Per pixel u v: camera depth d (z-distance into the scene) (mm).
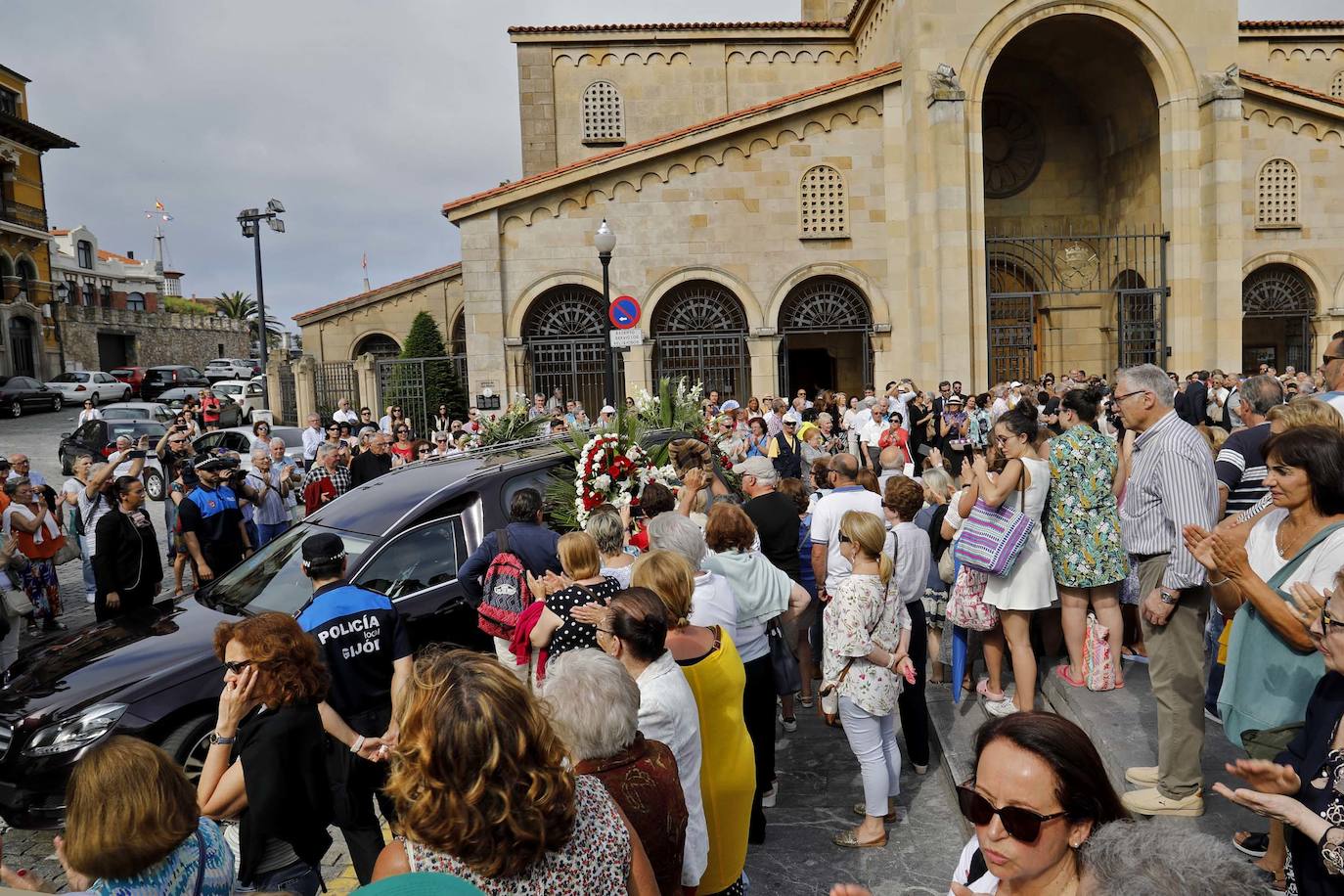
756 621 5469
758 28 27156
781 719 7488
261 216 24969
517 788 2312
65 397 42094
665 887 3129
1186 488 4430
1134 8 22000
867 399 20000
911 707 6148
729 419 14594
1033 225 26359
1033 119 26281
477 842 2266
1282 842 3662
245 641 3846
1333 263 23359
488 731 2309
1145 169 23859
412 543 6918
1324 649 2729
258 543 11656
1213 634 6160
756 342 22547
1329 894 2684
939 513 7395
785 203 22484
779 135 22406
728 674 4133
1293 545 3549
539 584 5316
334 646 4609
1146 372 4699
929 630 7496
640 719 3584
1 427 34938
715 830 4039
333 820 4188
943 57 21531
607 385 15109
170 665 5926
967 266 21422
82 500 12570
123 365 61562
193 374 49094
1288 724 3445
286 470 12930
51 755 5508
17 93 48906
